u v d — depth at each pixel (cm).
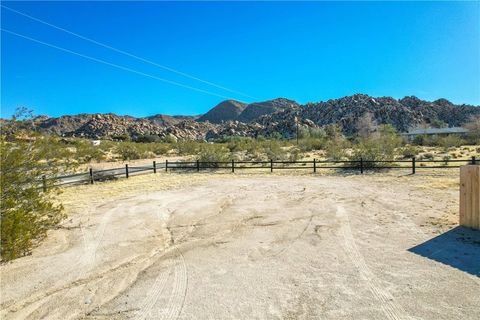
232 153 3238
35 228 685
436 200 1008
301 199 1095
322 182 1480
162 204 1077
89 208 1041
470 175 704
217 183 1538
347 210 916
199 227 791
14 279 520
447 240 639
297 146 3869
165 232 760
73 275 532
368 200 1044
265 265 548
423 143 4412
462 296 428
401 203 983
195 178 1742
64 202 1145
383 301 422
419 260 546
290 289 462
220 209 976
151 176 1856
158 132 18425
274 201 1073
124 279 514
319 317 392
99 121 18562
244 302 432
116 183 1612
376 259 557
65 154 862
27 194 709
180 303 435
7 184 680
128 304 437
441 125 10062
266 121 19100
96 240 710
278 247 632
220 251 622
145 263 576
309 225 776
